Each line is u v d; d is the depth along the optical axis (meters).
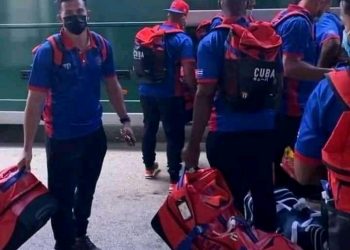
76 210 4.58
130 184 6.53
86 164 4.43
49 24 7.66
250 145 3.86
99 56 4.29
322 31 4.92
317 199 5.33
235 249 3.63
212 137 3.91
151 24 7.43
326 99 2.78
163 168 7.05
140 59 6.12
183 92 6.12
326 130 2.82
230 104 3.78
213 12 7.16
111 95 4.57
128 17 7.47
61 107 4.17
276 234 3.77
